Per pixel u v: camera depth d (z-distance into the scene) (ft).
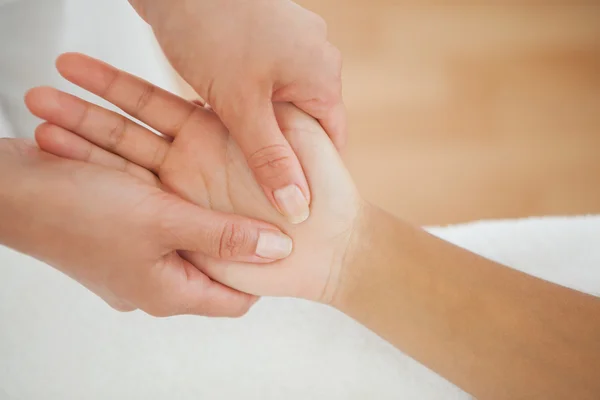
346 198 2.05
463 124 3.44
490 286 2.03
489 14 3.96
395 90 3.56
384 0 3.98
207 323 2.10
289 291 2.10
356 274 2.08
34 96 2.02
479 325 2.01
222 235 1.97
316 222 2.05
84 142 2.06
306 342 2.07
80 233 1.95
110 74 2.05
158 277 2.00
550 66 3.74
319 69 2.00
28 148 2.02
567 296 2.00
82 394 2.02
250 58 1.98
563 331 1.97
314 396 2.03
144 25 2.57
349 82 3.58
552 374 1.96
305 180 2.01
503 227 2.23
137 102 2.08
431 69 3.67
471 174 3.24
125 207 1.95
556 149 3.37
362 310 2.08
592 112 3.55
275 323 2.10
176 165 2.08
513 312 2.00
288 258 2.06
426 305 2.04
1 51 2.28
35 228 1.95
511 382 1.99
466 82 3.63
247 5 1.99
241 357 2.06
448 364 2.02
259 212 2.07
